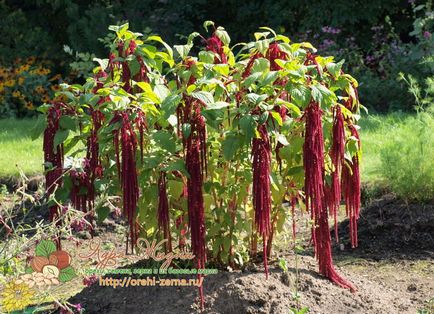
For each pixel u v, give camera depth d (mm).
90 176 4430
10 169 7785
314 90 3934
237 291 4215
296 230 6254
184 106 3906
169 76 10891
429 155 6496
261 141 3820
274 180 4191
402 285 5203
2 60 14109
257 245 4852
